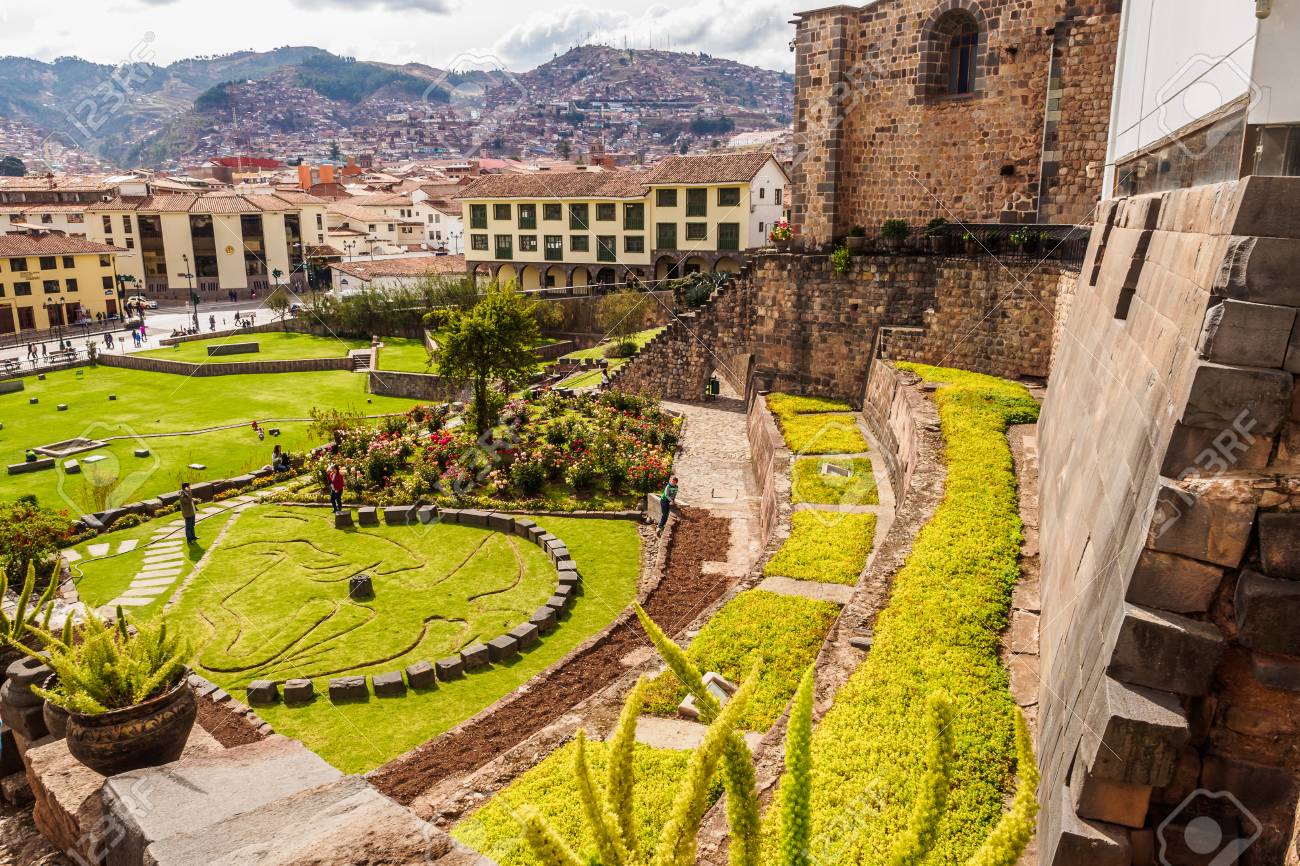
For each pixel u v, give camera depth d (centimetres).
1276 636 446
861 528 1477
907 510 1216
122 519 2166
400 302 5516
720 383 3538
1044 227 2120
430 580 1719
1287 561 450
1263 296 463
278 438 3297
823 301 2542
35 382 4434
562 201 5728
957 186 2323
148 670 706
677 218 5375
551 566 1770
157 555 1925
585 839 653
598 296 5356
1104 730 462
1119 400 729
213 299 7150
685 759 780
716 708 400
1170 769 453
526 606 1580
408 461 2456
